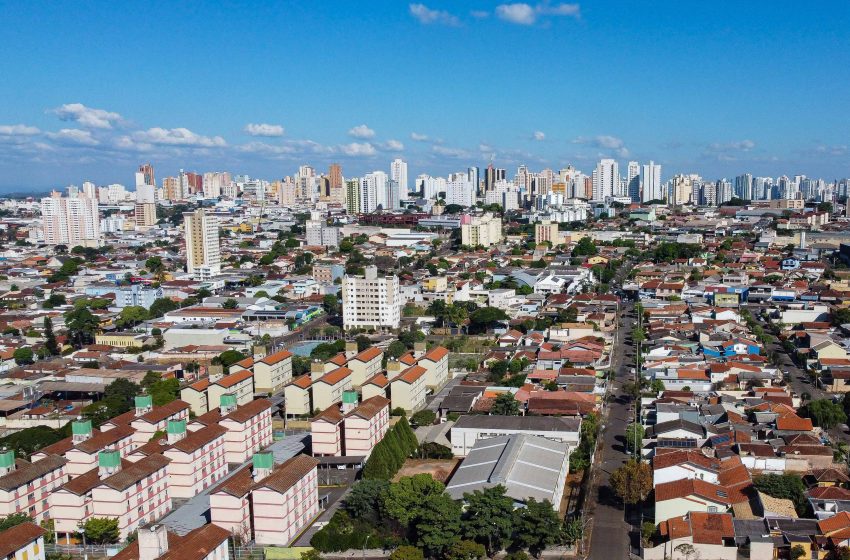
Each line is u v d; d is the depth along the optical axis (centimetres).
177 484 18800
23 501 17262
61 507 16762
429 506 15650
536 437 19825
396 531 16250
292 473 16825
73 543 16800
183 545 13788
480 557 15062
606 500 17825
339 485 19462
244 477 16862
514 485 16775
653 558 14838
